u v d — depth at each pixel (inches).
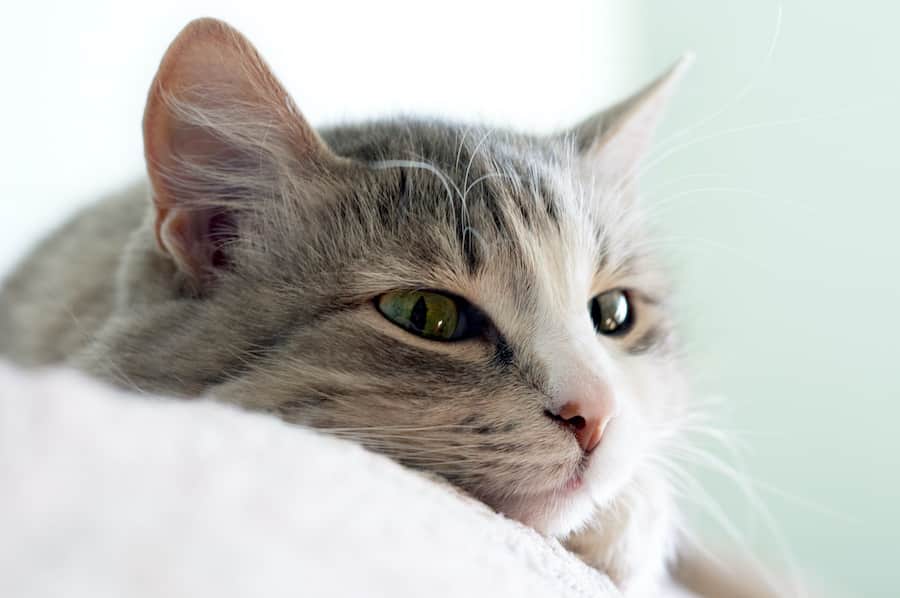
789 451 21.7
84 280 14.2
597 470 11.0
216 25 11.4
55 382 7.1
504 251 11.6
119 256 14.0
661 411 12.8
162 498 6.5
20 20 16.2
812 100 21.2
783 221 21.9
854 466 20.9
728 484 20.6
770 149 21.8
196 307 11.8
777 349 22.1
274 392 10.9
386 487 8.5
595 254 12.7
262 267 11.8
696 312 17.4
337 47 19.6
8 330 14.9
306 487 7.7
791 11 21.4
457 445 10.7
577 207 12.5
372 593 7.2
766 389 22.1
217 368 11.3
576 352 11.2
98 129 17.3
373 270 11.4
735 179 22.0
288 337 11.3
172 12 17.6
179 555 6.1
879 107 20.4
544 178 12.4
